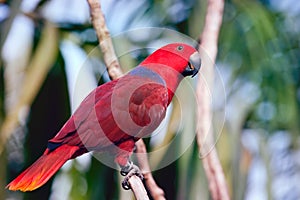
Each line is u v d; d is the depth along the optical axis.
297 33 13.95
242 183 12.19
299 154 13.30
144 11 12.95
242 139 12.73
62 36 12.48
